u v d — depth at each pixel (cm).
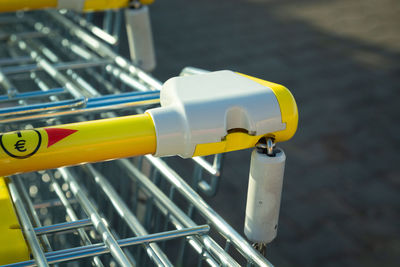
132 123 76
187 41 675
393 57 630
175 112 78
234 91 82
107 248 93
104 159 76
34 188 188
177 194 269
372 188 359
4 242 94
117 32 191
